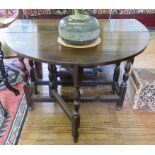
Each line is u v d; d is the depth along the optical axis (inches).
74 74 48.2
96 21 51.6
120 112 68.4
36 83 73.9
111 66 91.9
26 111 68.2
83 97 66.7
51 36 56.4
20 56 51.5
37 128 62.1
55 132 60.9
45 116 66.4
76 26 48.6
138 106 68.8
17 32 58.8
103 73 87.3
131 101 71.4
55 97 65.2
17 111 68.1
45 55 46.6
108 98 66.6
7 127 62.1
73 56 46.4
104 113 67.9
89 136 59.8
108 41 53.8
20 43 52.2
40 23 65.7
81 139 58.9
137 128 62.8
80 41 49.8
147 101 67.3
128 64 58.7
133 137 59.9
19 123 63.6
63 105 61.0
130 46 51.5
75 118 54.1
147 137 60.1
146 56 92.1
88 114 67.4
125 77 61.8
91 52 48.3
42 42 52.9
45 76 83.4
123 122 64.7
